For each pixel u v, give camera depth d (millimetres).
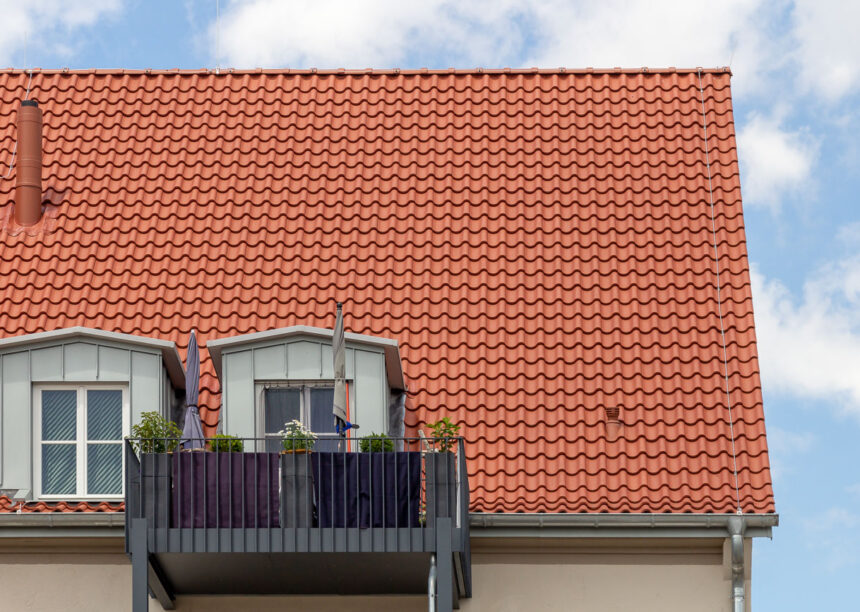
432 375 26594
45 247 28594
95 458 25328
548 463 25328
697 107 30984
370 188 29750
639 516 24469
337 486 23375
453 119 31031
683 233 28625
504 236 28703
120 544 24766
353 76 32094
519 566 24891
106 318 27359
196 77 32094
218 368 26172
